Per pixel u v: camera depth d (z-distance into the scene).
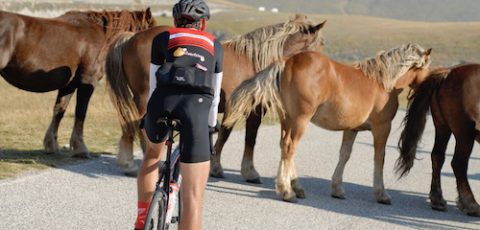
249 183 8.93
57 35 9.17
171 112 4.57
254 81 7.95
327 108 8.12
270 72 7.91
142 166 4.91
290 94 7.86
